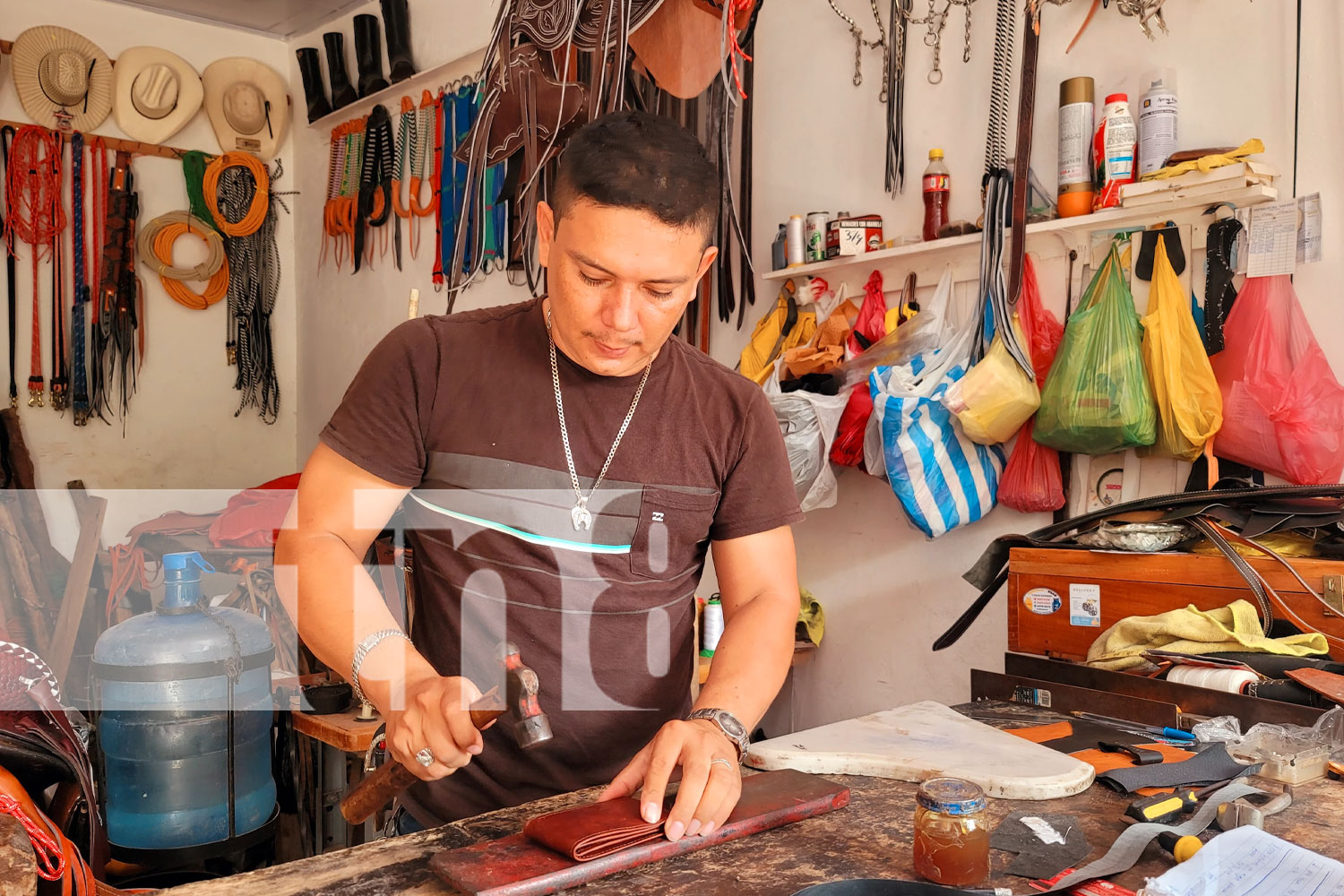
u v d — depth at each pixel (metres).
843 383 2.73
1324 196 2.07
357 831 2.85
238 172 5.37
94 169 4.95
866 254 2.79
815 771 1.22
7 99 4.77
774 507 1.35
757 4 2.11
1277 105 2.14
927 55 2.81
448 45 4.42
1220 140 2.24
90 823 1.98
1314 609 1.68
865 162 2.97
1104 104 2.40
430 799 1.31
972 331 2.53
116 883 2.46
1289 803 1.12
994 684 1.75
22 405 4.81
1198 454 2.17
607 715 1.29
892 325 2.76
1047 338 2.45
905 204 2.87
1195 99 2.28
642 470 1.27
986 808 0.91
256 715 2.61
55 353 4.89
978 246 2.61
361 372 1.25
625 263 1.02
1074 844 0.99
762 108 3.28
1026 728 1.46
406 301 4.82
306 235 5.53
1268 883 0.87
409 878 0.90
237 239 5.42
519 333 1.27
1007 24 2.57
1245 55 2.19
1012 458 2.52
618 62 2.00
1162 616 1.79
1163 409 2.18
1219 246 2.18
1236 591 1.78
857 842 0.99
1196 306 2.22
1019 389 2.35
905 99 2.87
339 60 5.07
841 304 2.92
